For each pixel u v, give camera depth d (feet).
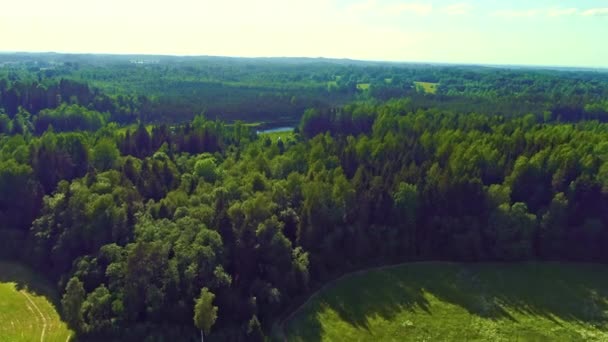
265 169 293.02
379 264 249.55
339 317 209.05
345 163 302.45
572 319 212.64
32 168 264.31
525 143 304.71
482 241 258.37
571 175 266.98
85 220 224.33
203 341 183.93
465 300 224.12
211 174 278.05
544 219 259.19
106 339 182.91
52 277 223.92
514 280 241.14
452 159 285.84
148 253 193.36
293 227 239.71
